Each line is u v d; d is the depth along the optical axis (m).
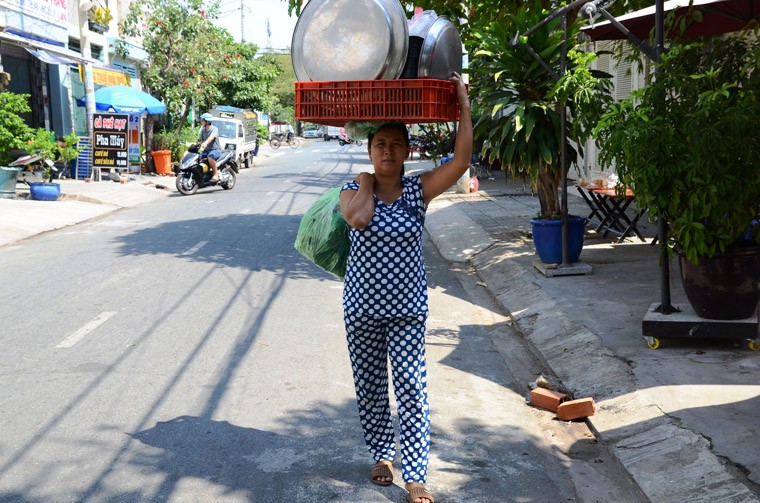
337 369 6.13
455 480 4.29
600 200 11.63
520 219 14.50
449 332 7.47
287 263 10.59
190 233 13.34
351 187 3.83
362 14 3.78
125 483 4.17
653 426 4.70
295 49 3.97
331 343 6.86
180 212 16.56
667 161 5.68
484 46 9.51
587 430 5.03
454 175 3.82
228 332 7.16
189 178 20.78
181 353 6.49
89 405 5.29
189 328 7.28
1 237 12.88
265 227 13.98
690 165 5.53
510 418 5.25
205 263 10.55
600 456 4.64
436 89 3.76
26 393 5.52
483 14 11.92
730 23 8.20
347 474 4.32
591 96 8.61
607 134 6.41
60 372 5.98
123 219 15.62
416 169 27.41
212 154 21.19
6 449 4.59
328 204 4.09
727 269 5.77
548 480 4.32
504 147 9.40
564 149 8.91
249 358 6.38
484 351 6.84
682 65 6.18
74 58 22.23
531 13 9.77
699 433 4.44
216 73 31.56
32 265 10.52
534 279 8.95
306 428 4.95
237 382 5.79
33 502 3.95
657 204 5.81
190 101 32.47
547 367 6.36
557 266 9.08
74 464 4.39
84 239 12.91
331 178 26.55
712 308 5.91
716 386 5.21
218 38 31.62
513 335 7.41
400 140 3.80
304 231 4.18
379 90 3.79
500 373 6.23
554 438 4.92
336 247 4.12
